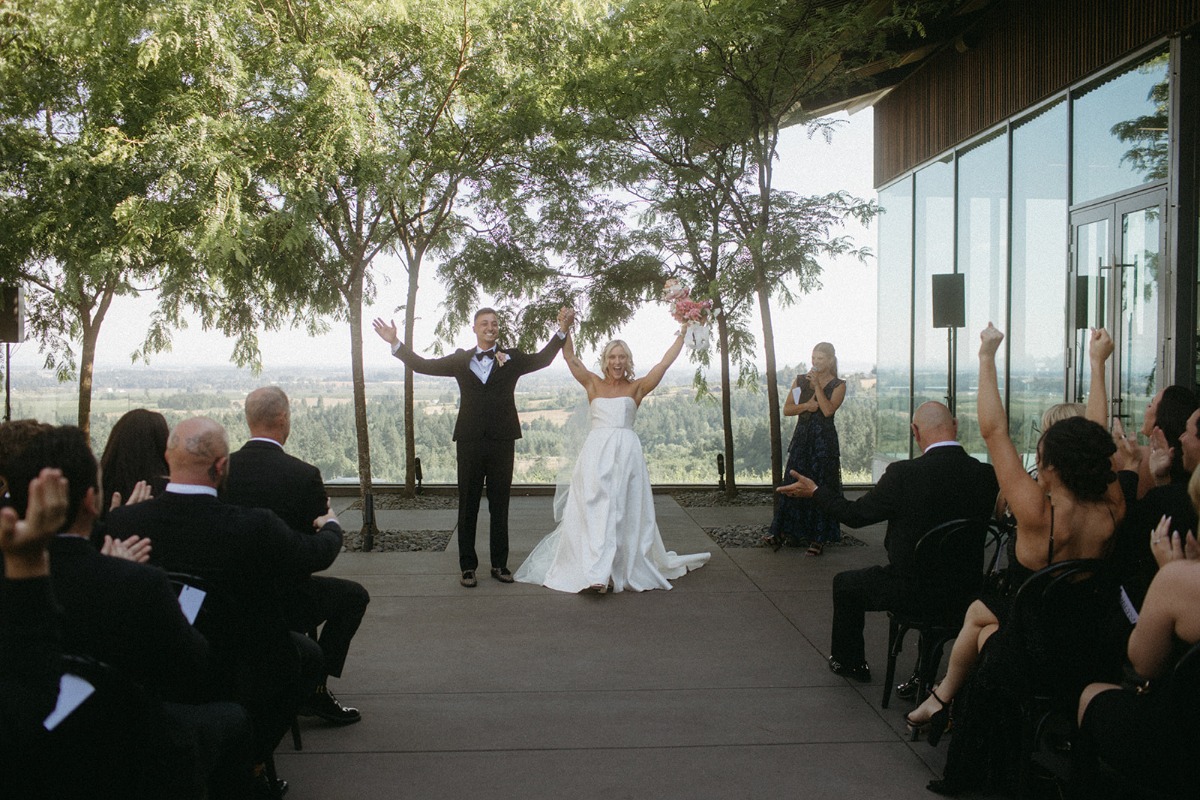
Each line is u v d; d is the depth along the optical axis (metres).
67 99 8.70
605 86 8.66
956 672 3.64
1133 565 3.28
